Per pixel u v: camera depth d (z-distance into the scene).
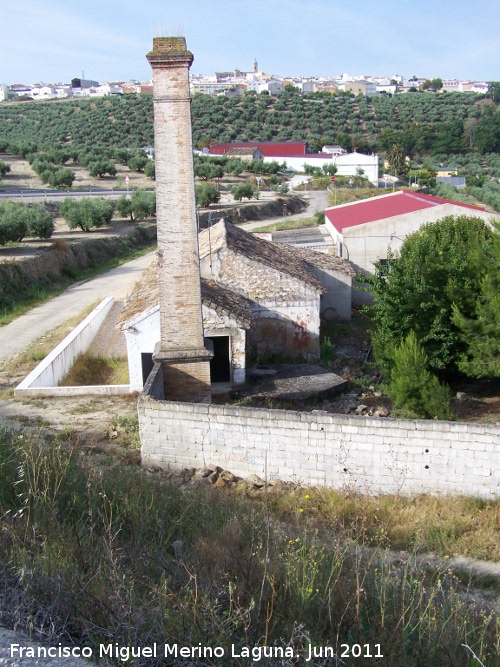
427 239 22.34
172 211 13.16
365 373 20.64
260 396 17.25
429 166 96.06
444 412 15.34
